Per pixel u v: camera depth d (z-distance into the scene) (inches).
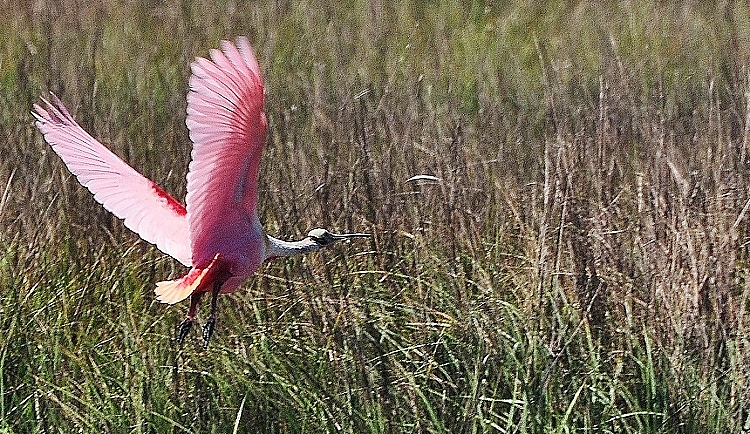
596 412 410.9
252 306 463.2
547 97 575.2
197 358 439.5
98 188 340.8
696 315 431.8
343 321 441.4
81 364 433.7
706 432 407.2
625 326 439.5
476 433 399.5
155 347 442.9
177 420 418.0
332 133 549.6
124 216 342.3
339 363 428.5
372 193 505.0
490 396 419.2
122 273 479.5
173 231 342.3
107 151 346.6
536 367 418.3
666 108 562.6
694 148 526.9
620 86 563.5
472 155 559.8
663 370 417.4
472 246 483.8
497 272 470.6
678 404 409.7
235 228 325.7
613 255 458.9
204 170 306.3
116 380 426.6
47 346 437.4
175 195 517.7
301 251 356.8
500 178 543.8
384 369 420.8
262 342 435.5
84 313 464.1
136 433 403.9
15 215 505.4
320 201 498.0
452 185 494.3
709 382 416.8
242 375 425.1
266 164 532.4
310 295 453.1
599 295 447.2
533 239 465.7
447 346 423.5
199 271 326.3
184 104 575.2
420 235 483.5
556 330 426.9
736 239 465.4
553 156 534.6
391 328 447.8
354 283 472.4
